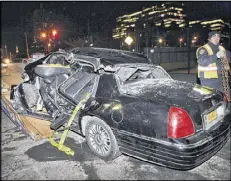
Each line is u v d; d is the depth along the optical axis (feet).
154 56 75.56
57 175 10.28
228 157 11.81
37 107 15.46
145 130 9.51
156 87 11.41
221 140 10.14
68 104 13.14
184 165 8.82
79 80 13.87
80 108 11.98
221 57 14.14
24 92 15.26
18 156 11.98
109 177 10.14
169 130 9.01
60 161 11.48
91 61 12.65
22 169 10.76
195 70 63.57
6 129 15.84
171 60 80.18
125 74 13.23
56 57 16.51
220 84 15.21
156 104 9.61
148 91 10.82
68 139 14.07
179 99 9.82
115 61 12.73
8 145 13.30
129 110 10.03
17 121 14.64
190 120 9.16
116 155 11.06
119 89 10.94
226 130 10.58
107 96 11.12
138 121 9.71
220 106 11.16
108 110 10.61
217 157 11.84
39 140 12.62
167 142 9.01
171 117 9.08
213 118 10.44
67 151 12.02
